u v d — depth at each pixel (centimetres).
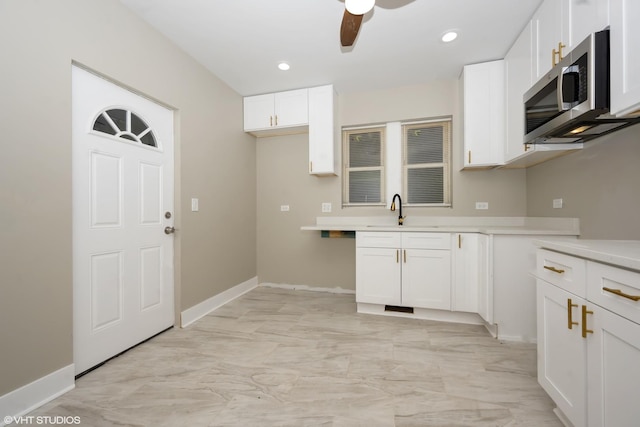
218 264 291
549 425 128
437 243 247
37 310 142
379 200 335
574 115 135
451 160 308
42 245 144
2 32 128
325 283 348
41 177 144
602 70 122
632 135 152
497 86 257
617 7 116
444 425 128
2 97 128
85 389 156
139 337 208
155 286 222
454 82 301
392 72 285
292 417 134
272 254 367
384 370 173
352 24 172
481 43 234
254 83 306
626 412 88
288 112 323
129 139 202
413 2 188
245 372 172
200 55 251
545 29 181
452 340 213
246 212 345
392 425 128
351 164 344
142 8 192
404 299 256
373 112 327
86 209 171
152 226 219
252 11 196
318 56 254
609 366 95
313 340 214
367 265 266
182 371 173
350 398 147
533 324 208
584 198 191
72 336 158
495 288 215
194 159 255
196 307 257
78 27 160
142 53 202
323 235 314
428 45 237
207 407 141
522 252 209
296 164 357
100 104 179
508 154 242
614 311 93
